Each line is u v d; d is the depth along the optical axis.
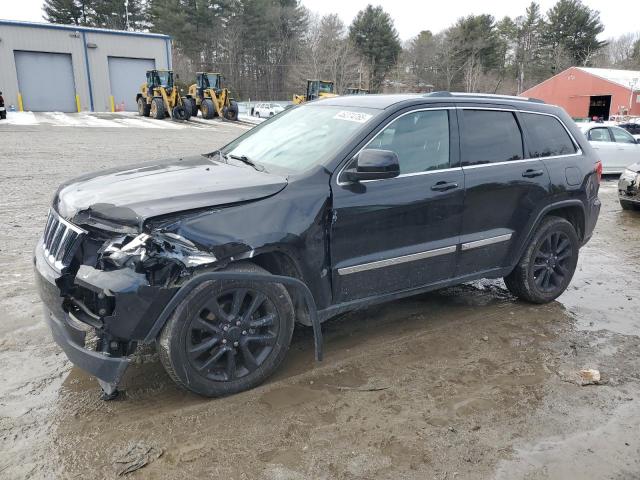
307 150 3.75
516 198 4.43
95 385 3.35
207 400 3.21
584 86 50.03
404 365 3.74
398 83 70.25
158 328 2.92
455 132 4.12
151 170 3.71
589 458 2.82
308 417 3.08
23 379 3.38
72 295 3.06
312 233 3.36
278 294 3.31
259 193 3.22
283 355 3.44
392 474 2.65
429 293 5.19
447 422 3.09
